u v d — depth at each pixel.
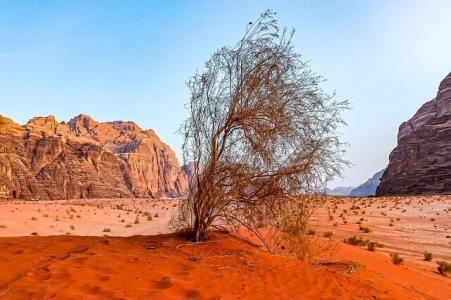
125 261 7.30
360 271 9.01
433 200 57.00
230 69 8.80
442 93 119.75
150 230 27.91
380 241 21.66
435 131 109.31
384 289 7.78
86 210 45.97
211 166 8.82
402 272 11.41
